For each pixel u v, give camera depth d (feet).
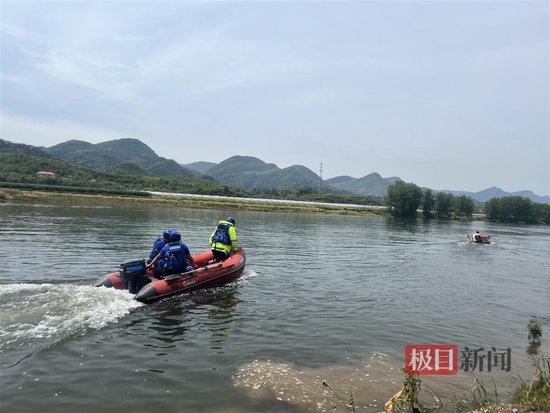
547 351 28.27
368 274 55.98
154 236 80.59
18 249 58.80
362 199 463.01
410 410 17.92
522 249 112.98
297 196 468.75
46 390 19.35
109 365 22.43
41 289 34.45
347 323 32.40
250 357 24.44
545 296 47.50
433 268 65.46
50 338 25.40
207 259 47.09
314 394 19.89
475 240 123.75
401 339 29.32
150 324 29.84
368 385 21.20
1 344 24.11
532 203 363.76
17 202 167.84
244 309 34.99
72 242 67.67
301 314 34.32
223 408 18.28
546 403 17.04
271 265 58.70
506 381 22.76
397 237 126.00
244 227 128.57
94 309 30.89
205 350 25.34
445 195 321.11
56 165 389.60
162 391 19.72
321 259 67.77
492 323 34.78
